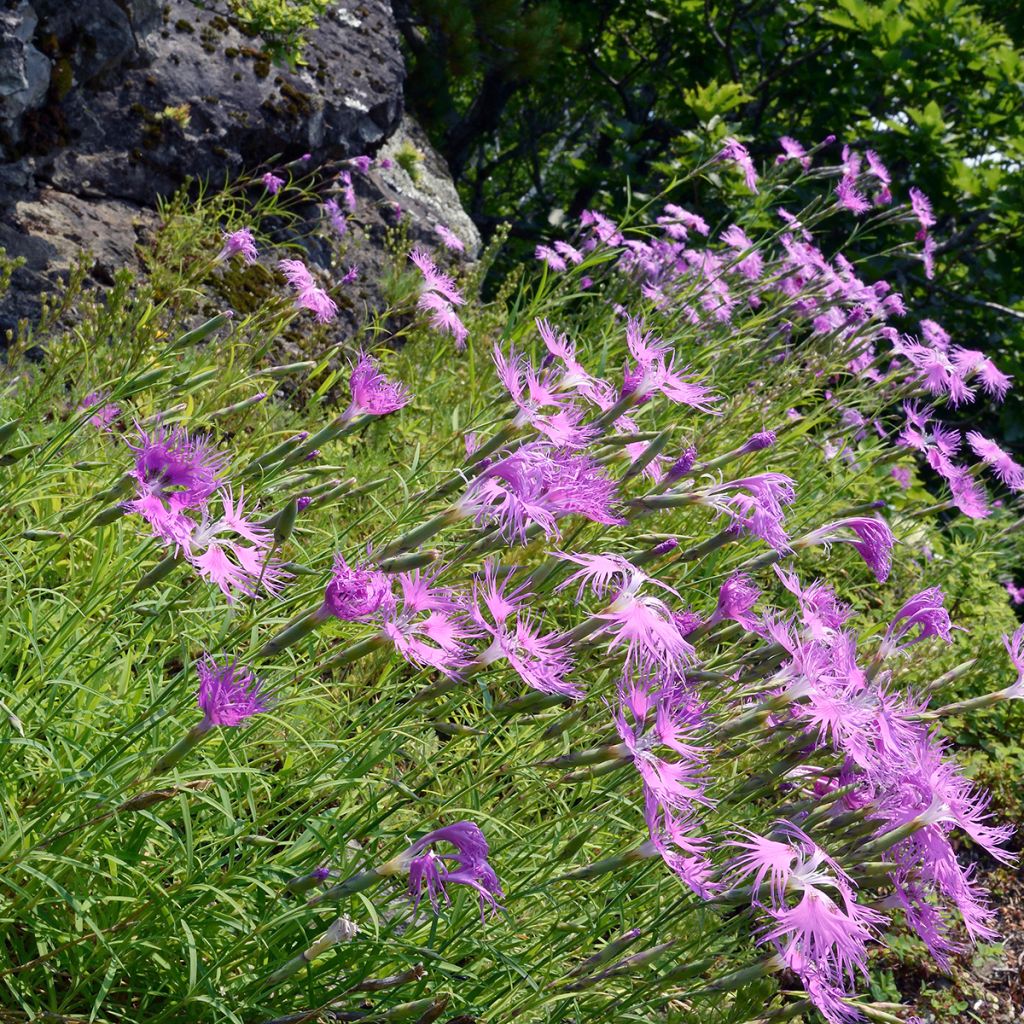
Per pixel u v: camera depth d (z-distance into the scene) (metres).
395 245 5.23
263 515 2.38
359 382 2.13
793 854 1.77
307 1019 1.75
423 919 2.18
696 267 5.02
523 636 1.92
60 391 3.32
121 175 5.18
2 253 3.13
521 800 2.54
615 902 2.20
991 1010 3.45
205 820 2.27
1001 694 2.28
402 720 2.24
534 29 9.87
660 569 2.35
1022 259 7.83
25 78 4.56
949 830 2.05
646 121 12.41
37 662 2.36
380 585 1.72
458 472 2.05
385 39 6.77
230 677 1.64
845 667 2.01
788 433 4.24
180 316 3.95
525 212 12.55
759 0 10.62
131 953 2.02
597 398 2.37
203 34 5.63
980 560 4.93
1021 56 9.12
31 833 1.91
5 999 1.98
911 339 4.59
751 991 2.03
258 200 5.81
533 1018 2.28
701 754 2.02
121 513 1.81
